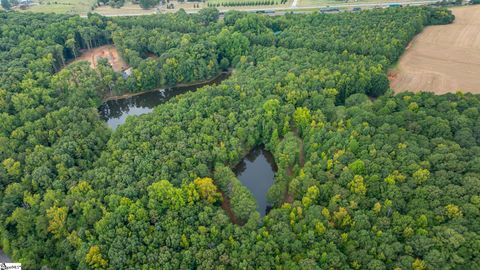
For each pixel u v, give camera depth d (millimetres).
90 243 125375
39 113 187750
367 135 153875
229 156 165625
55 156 157750
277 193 145750
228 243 126188
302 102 189000
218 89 197000
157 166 152875
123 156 157000
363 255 114688
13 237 133125
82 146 166125
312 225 125875
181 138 167125
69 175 152000
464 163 132750
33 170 153625
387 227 121125
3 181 150750
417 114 159625
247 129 175500
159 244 126250
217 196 146625
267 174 174750
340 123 164625
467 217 117438
